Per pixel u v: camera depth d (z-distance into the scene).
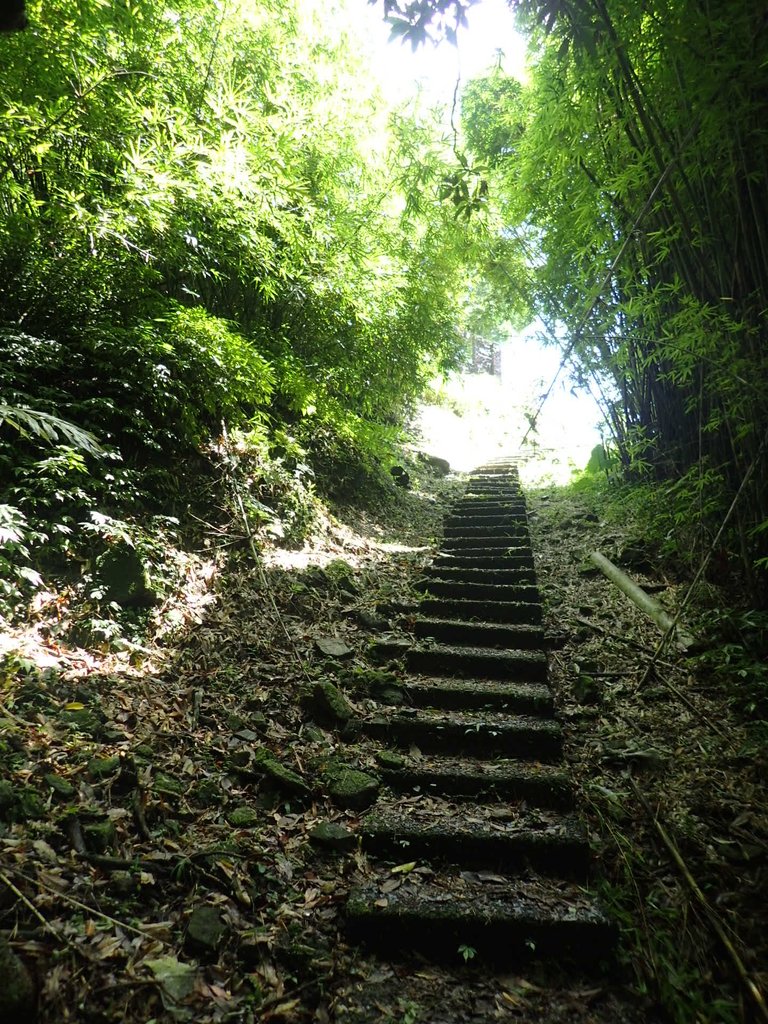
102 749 2.51
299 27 5.50
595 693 3.51
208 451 4.63
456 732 3.17
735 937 2.05
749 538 3.64
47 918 1.80
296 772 2.81
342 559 5.12
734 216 3.21
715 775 2.79
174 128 3.90
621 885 2.33
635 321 4.33
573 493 7.54
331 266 5.26
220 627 3.61
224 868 2.19
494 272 6.52
